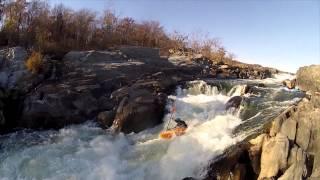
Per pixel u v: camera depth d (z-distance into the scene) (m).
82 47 30.48
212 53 41.00
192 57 33.03
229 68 32.38
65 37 30.92
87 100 21.19
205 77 28.67
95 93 21.97
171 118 19.95
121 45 32.84
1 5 30.50
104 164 15.78
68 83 22.03
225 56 41.19
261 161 13.60
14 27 29.00
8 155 16.84
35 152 16.95
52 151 17.02
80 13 35.12
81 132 19.64
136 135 19.16
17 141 18.45
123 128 19.48
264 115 17.17
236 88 22.64
